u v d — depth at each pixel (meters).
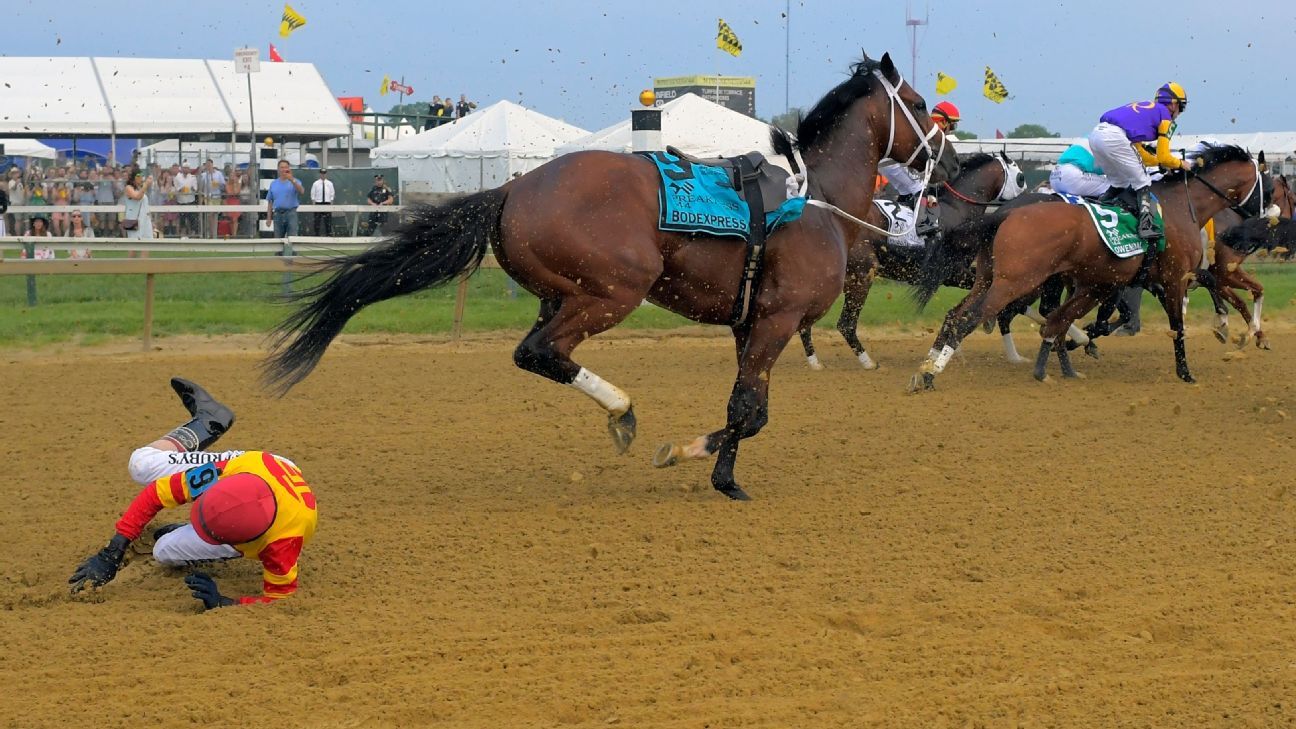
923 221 13.41
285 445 9.50
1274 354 14.93
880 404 11.45
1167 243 12.27
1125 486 8.34
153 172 23.88
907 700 4.82
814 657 5.26
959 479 8.53
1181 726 4.62
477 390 11.90
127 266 13.92
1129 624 5.68
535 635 5.52
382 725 4.58
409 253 7.20
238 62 23.38
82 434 9.70
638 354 14.68
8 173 23.16
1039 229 11.57
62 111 24.48
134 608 5.89
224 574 6.43
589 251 7.08
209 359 13.55
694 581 6.32
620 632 5.59
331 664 5.12
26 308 16.66
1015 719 4.68
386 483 8.36
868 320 17.42
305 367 7.29
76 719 4.59
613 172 7.20
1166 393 12.16
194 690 4.88
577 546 6.92
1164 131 11.80
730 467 7.99
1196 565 6.62
